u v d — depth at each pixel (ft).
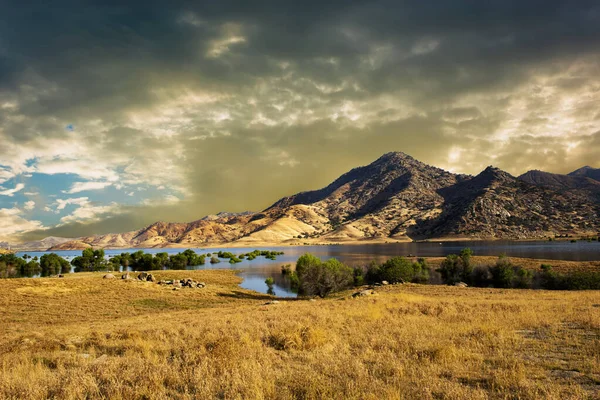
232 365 28.96
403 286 164.25
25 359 35.37
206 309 116.78
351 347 37.17
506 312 60.59
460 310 66.64
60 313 112.27
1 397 24.35
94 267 400.26
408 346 35.14
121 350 41.78
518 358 29.71
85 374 28.12
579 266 218.59
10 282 162.30
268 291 212.84
